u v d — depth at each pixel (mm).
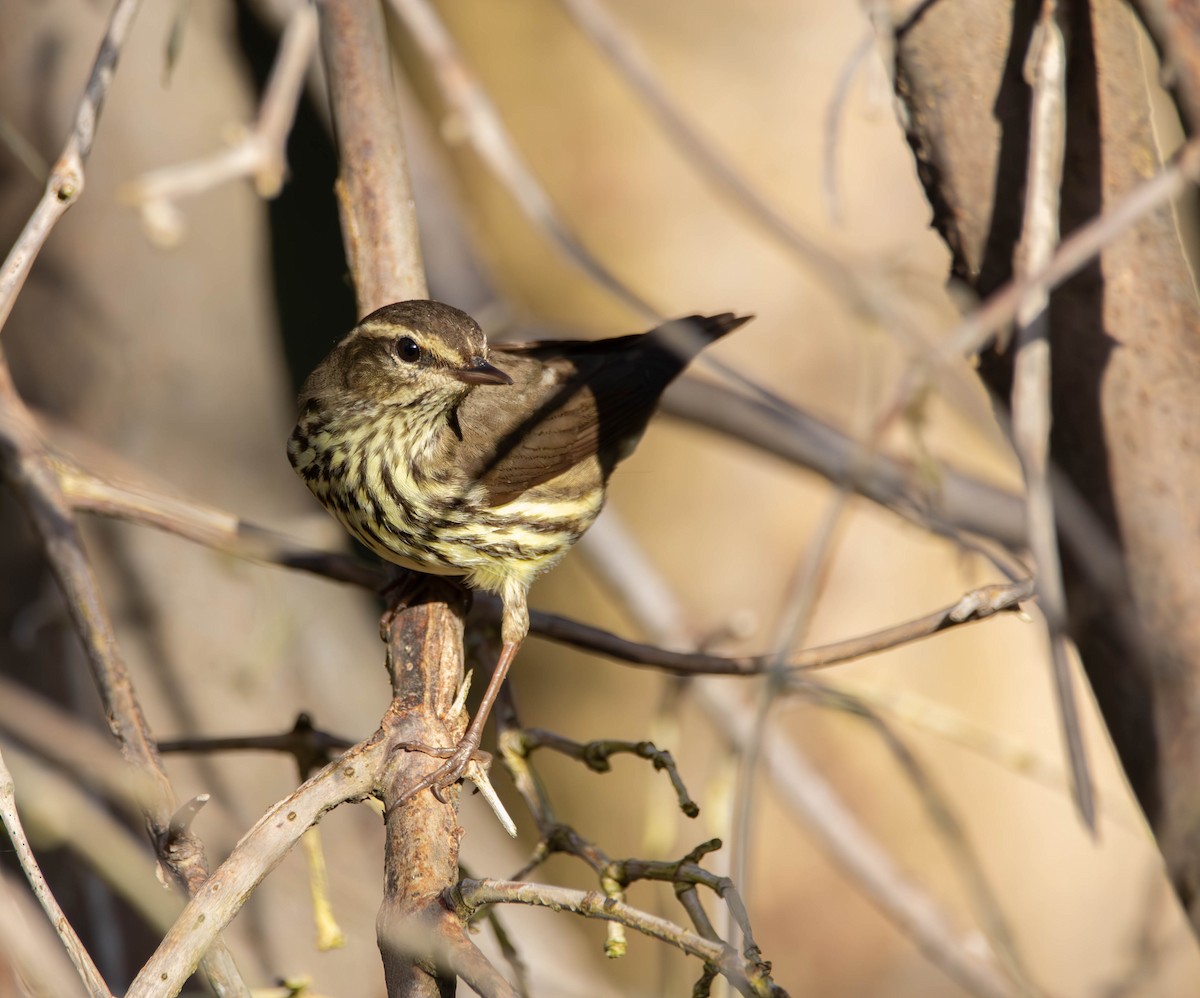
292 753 8750
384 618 8977
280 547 8852
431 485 9914
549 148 16078
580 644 8844
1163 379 6551
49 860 10727
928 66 7109
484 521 10039
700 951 5465
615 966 16734
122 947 10516
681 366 11250
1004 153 6945
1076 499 6457
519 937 12820
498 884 5898
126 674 7266
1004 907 15016
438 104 16938
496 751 8609
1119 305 6598
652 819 9828
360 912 9164
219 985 6031
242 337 13250
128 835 8961
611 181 15867
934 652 15156
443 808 6727
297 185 17672
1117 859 15016
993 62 6973
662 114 7742
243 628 12172
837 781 15141
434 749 6934
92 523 12203
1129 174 6680
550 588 18109
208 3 13297
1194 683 6398
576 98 15977
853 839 11719
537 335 13758
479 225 15586
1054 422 6719
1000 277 6977
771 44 14648
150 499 8602
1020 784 15070
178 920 6004
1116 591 6547
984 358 7090
